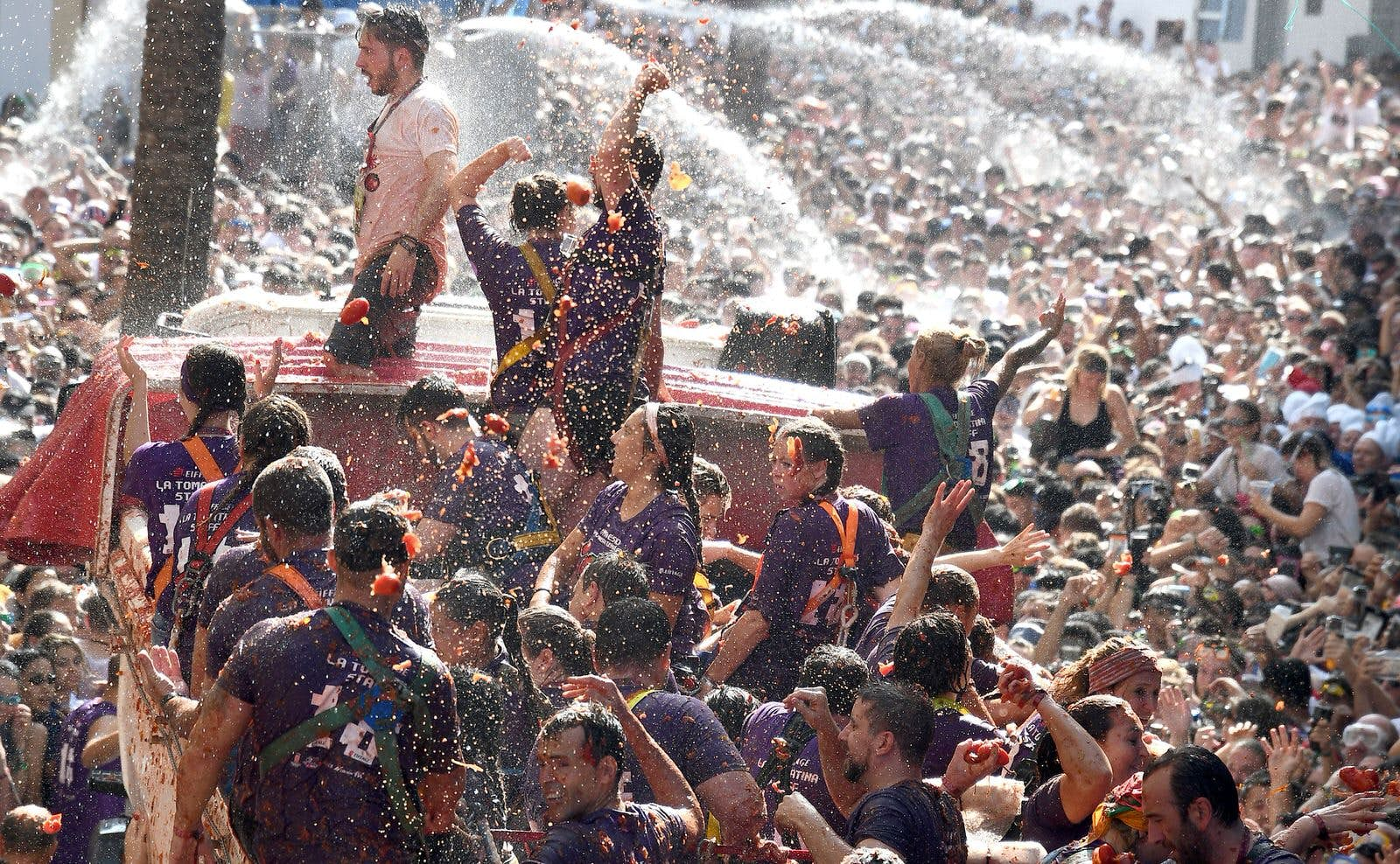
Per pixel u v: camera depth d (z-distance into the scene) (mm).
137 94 48344
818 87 61531
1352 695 18188
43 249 31438
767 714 10617
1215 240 40594
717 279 32312
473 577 10602
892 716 9047
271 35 43688
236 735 8344
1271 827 13781
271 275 28141
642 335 12453
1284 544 23609
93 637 16984
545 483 12203
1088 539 19297
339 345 13289
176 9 22250
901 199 46531
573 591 11648
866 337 27953
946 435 14148
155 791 10539
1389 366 30156
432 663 8438
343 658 8234
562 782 8750
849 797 9617
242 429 10789
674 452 11570
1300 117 54875
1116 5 69125
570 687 9383
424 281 13711
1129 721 10047
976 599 11672
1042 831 9805
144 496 11742
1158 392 29203
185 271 22641
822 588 11984
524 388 12406
